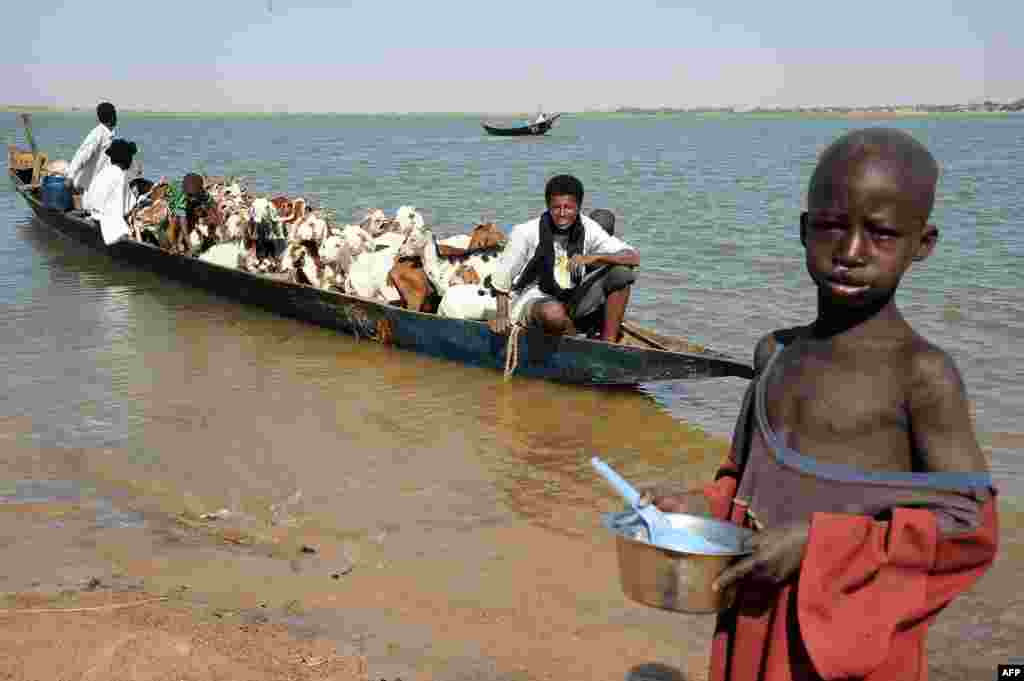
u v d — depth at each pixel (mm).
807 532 1687
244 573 4176
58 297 10914
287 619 3746
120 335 9016
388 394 7047
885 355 1786
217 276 10680
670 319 9383
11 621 3572
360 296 9086
